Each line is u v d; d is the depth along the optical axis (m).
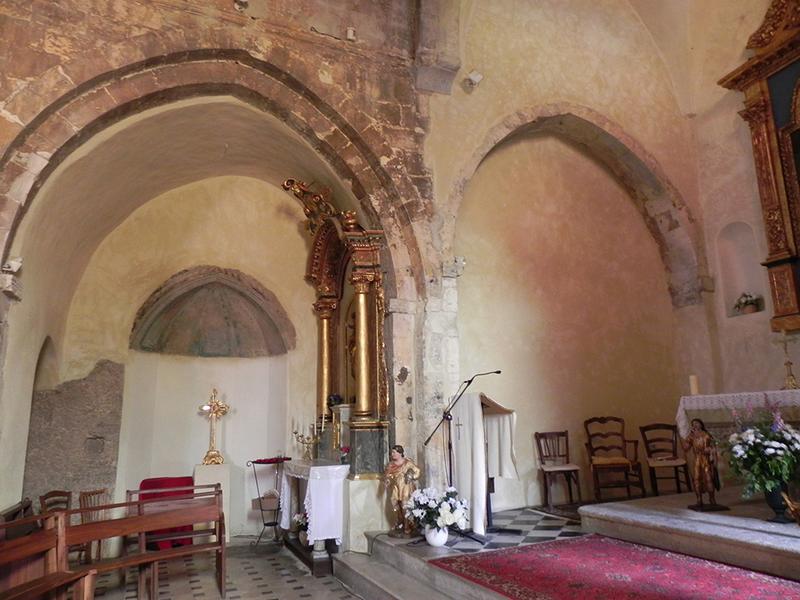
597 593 4.11
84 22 6.00
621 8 9.42
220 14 6.62
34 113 5.64
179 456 8.82
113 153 6.66
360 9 7.47
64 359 7.65
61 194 6.28
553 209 8.91
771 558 4.41
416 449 6.79
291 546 7.61
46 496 6.97
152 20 6.29
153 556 5.69
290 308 8.98
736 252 9.02
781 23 8.12
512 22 8.48
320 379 8.72
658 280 9.51
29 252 5.98
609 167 9.54
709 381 8.86
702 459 5.91
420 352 6.97
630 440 8.51
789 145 8.02
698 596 3.97
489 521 6.48
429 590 5.00
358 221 7.64
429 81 7.61
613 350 8.87
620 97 9.11
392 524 6.53
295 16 7.04
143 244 8.30
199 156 7.97
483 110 7.99
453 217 7.46
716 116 9.26
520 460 7.84
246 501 8.91
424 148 7.48
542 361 8.29
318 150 7.34
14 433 5.92
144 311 8.25
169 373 8.98
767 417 5.39
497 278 8.22
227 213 8.88
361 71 7.33
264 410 9.34
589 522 6.17
